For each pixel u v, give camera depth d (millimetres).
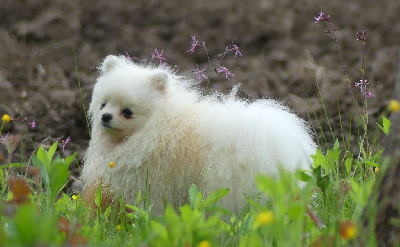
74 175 10094
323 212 6668
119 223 7473
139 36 17172
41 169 5863
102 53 16125
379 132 11094
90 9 18047
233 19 17922
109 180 7941
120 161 7875
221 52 16578
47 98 12266
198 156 7688
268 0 19109
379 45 16938
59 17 16719
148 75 8141
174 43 16953
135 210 6805
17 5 17500
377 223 5504
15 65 13711
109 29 17391
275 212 5547
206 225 5328
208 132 7758
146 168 7762
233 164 7551
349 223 5848
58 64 14523
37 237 4371
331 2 19578
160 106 7984
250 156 7516
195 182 7676
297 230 5246
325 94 12844
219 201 7539
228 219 7473
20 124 11234
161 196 7742
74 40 16062
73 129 11711
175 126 7836
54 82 13164
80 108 12109
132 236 6652
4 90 12156
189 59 16297
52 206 6410
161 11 18594
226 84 13836
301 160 7688
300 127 8266
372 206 5371
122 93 7996
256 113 7738
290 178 5094
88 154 8516
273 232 5355
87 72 14461
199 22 18062
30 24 16328
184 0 19234
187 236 5223
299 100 12773
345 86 13125
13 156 10211
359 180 8117
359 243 5484
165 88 8078
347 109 12211
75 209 6879
